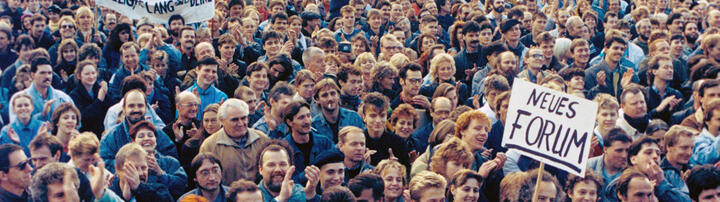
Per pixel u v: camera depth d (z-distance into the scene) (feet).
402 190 22.79
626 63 38.55
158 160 24.44
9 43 35.09
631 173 22.61
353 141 24.32
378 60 40.16
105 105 30.35
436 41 43.04
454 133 26.08
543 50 39.91
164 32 39.86
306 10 50.06
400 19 47.37
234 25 40.01
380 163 22.93
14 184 20.44
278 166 22.20
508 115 21.95
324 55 34.78
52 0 47.96
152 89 31.09
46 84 28.86
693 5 58.18
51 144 22.65
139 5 39.65
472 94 36.68
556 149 21.59
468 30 39.22
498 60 35.32
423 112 30.27
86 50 33.91
